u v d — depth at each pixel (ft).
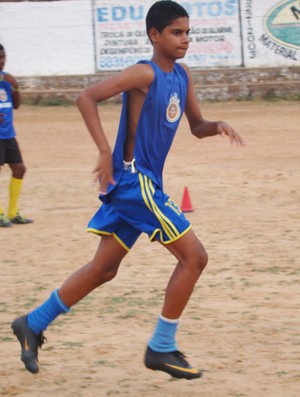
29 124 173.88
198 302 58.18
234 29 205.46
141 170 40.24
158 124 40.32
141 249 74.90
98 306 57.72
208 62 206.59
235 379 43.68
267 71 204.44
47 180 113.91
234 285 62.49
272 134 152.56
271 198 98.43
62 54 209.36
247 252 72.69
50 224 86.94
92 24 207.92
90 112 38.68
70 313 56.13
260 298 59.00
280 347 48.67
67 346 49.44
